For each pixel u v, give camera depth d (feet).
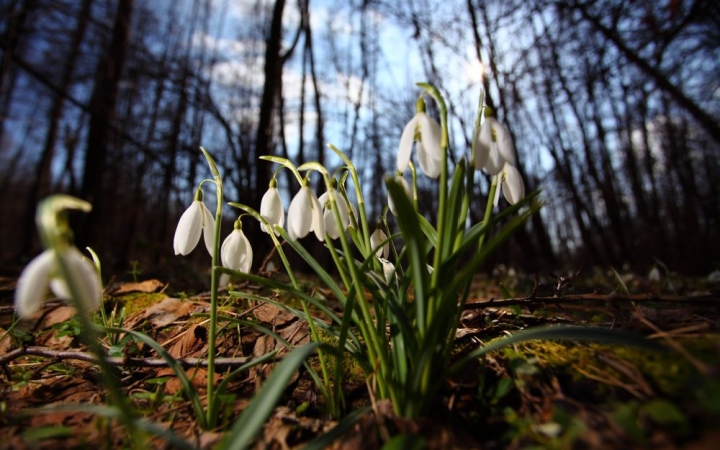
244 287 1.15
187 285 1.63
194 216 0.51
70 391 0.57
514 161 0.43
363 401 0.53
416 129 0.45
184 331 0.76
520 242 3.51
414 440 0.36
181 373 0.46
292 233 0.49
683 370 0.40
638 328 0.52
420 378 0.41
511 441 0.40
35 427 0.46
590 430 0.35
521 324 0.69
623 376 0.43
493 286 2.32
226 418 0.46
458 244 0.48
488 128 0.44
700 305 0.63
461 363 0.43
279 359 0.59
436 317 0.41
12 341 0.76
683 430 0.32
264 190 2.84
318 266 0.50
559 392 0.42
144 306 1.03
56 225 0.32
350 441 0.40
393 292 0.51
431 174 0.46
